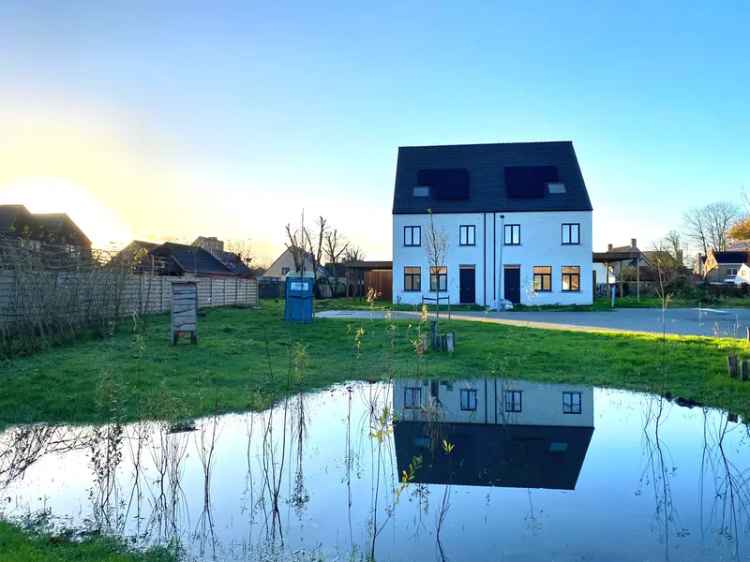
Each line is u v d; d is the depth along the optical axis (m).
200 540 4.19
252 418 7.55
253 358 11.89
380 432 5.26
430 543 4.09
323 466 5.79
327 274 53.94
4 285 11.37
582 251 31.72
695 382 9.53
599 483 5.29
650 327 17.72
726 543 4.06
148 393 8.39
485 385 9.71
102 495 5.03
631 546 4.04
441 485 5.26
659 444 6.47
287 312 19.09
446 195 32.94
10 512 4.66
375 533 4.26
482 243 32.22
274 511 4.70
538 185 32.75
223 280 28.27
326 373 10.66
